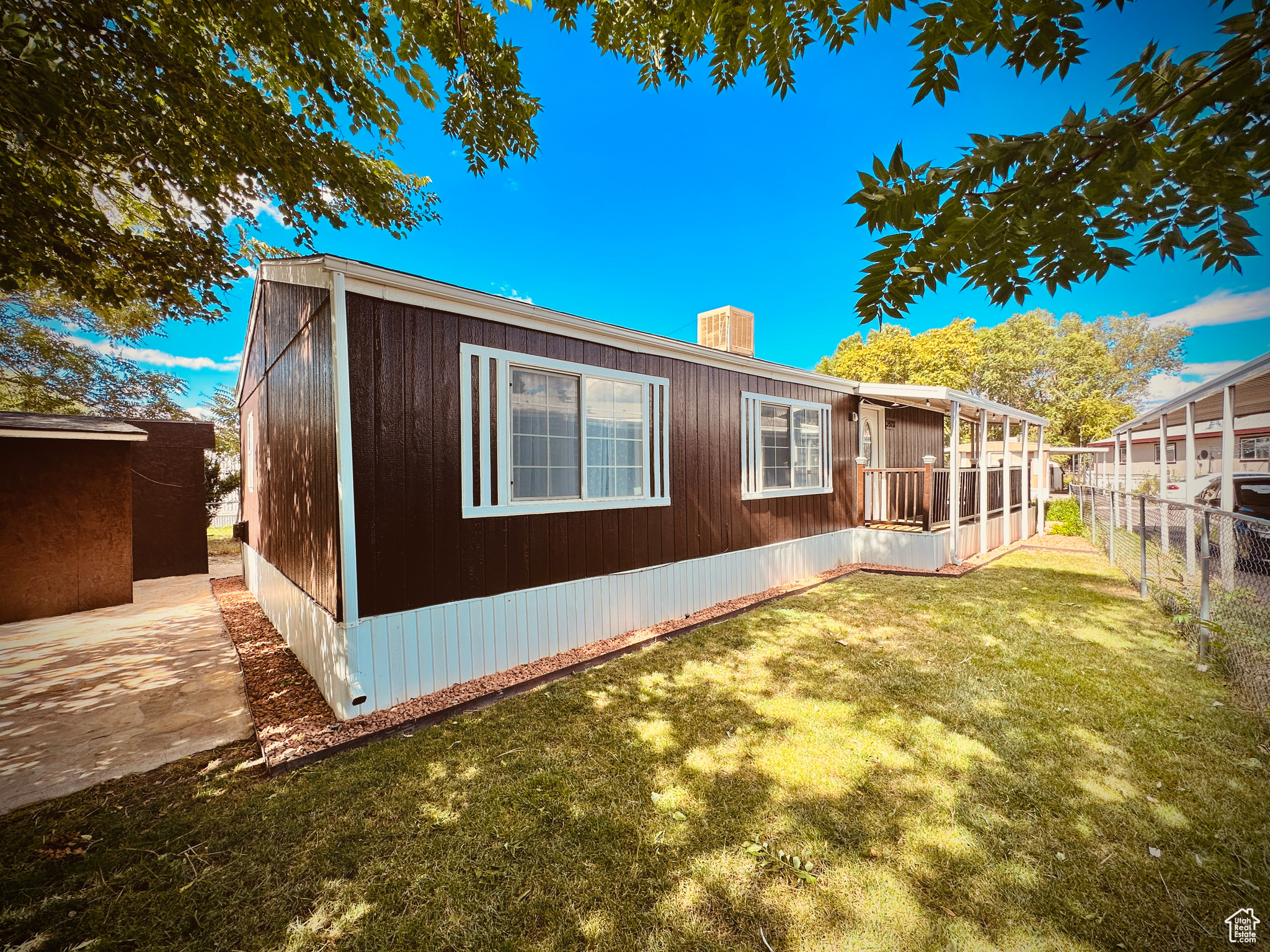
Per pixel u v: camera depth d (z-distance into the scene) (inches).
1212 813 91.5
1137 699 137.2
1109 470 852.0
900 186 45.6
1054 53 43.4
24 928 71.6
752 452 264.1
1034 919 71.0
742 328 341.4
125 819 95.2
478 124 165.3
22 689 157.5
